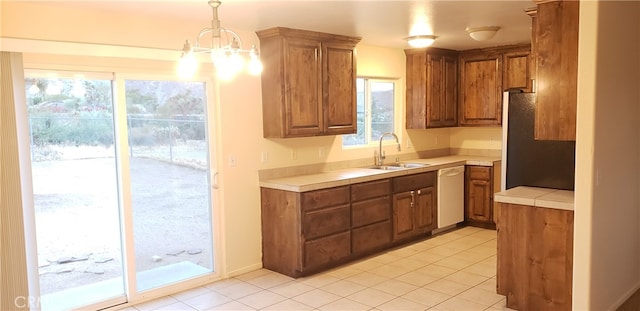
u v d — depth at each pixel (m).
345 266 4.71
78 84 3.56
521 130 4.01
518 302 3.53
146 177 3.97
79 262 3.64
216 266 4.41
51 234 3.49
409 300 3.81
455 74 6.37
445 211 5.89
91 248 3.70
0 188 3.09
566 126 3.29
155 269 4.07
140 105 3.89
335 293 3.99
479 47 6.07
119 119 3.73
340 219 4.65
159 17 3.83
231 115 4.41
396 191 5.25
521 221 3.47
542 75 3.37
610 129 3.28
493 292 3.95
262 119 4.64
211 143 4.32
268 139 4.71
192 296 4.01
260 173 4.66
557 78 3.31
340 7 3.58
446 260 4.85
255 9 3.60
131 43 3.74
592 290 3.13
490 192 6.00
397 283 4.20
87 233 3.68
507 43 5.75
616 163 3.42
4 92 3.10
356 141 5.74
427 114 6.01
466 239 5.65
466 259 4.88
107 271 3.80
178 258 4.20
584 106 3.03
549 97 3.35
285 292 4.05
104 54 3.60
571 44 3.24
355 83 5.11
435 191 5.78
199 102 4.26
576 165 3.08
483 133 6.66
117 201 3.83
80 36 3.49
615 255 3.50
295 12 3.72
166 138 4.07
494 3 3.56
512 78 5.92
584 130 3.04
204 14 3.73
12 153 3.12
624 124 3.53
